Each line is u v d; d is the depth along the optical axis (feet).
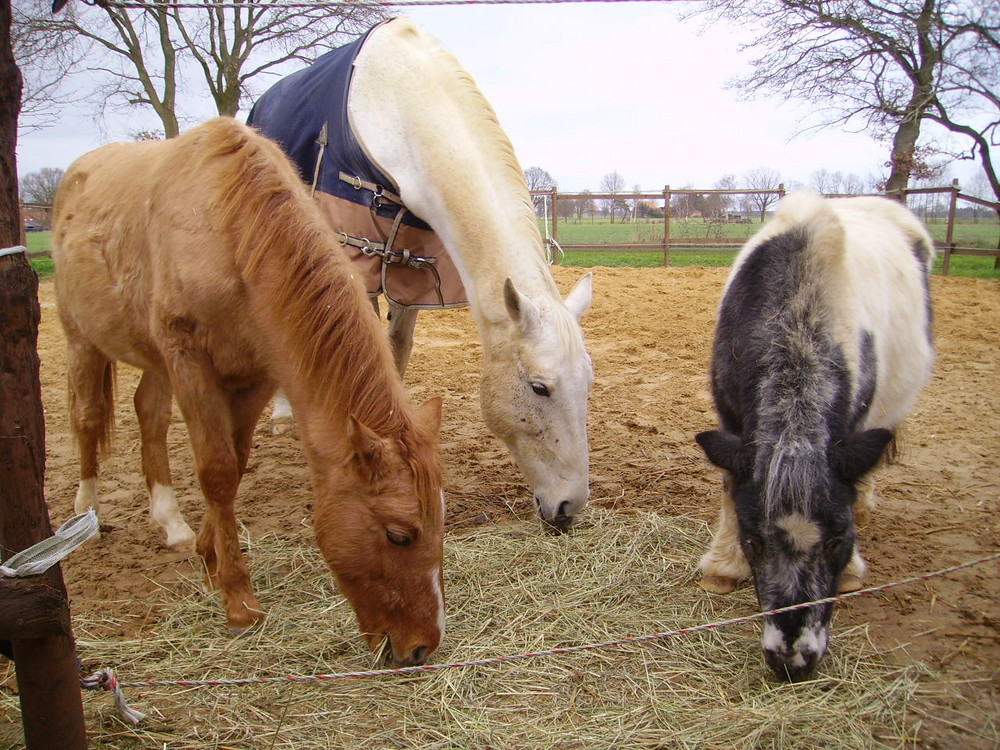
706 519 14.38
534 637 10.28
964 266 58.03
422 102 13.87
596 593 11.48
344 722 8.57
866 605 11.31
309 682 9.28
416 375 25.72
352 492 8.42
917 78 61.67
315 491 8.96
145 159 12.21
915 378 13.61
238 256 9.36
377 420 8.56
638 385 24.45
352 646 10.05
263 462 17.95
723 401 11.55
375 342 8.89
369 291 14.56
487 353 13.00
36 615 6.21
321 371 8.79
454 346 30.30
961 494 15.48
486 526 14.12
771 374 9.45
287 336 9.05
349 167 14.51
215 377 10.30
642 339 30.86
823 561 8.48
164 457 13.69
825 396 9.16
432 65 14.35
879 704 8.89
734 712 8.64
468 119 13.87
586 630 10.50
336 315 8.82
